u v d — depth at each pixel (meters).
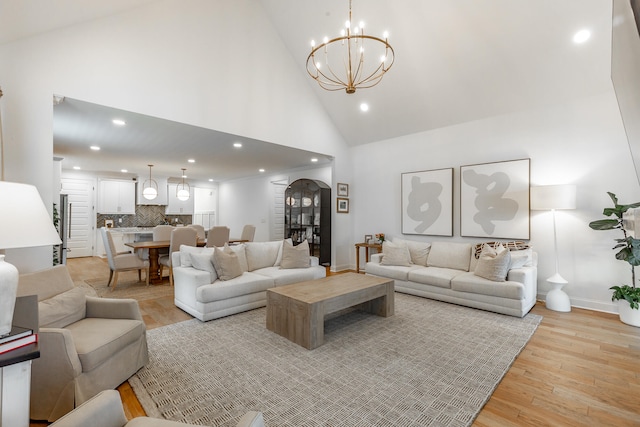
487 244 4.19
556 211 3.99
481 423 1.74
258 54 4.72
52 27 2.87
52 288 2.20
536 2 3.15
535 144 4.16
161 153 5.77
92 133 4.36
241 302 3.59
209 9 4.16
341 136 6.25
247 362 2.42
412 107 4.96
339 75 4.91
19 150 2.76
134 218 8.84
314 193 6.68
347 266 6.47
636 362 2.44
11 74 2.73
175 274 3.83
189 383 2.12
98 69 3.22
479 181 4.66
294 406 1.87
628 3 0.74
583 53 3.36
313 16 4.43
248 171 8.14
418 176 5.41
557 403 1.92
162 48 3.71
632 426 1.71
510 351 2.61
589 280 3.76
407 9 3.75
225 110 4.31
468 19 3.55
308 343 2.64
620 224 3.25
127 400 1.94
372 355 2.54
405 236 5.67
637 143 0.79
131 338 2.16
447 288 4.00
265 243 4.70
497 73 3.94
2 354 1.14
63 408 1.71
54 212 3.18
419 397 1.96
